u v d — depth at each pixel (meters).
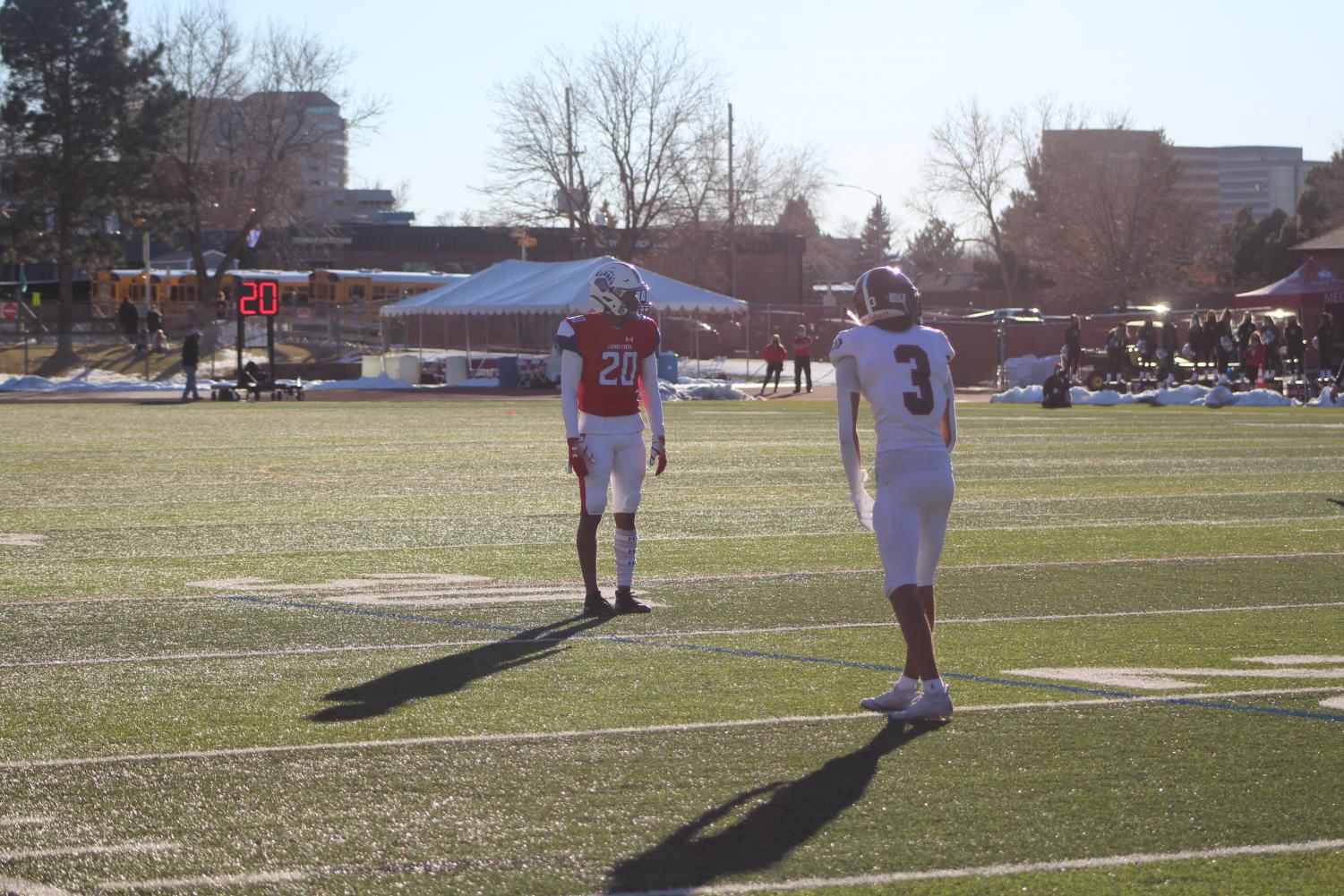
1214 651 12.73
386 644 13.12
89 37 98.31
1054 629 13.77
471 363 85.75
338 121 123.25
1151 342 69.56
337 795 8.61
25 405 61.56
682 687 11.37
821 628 13.84
